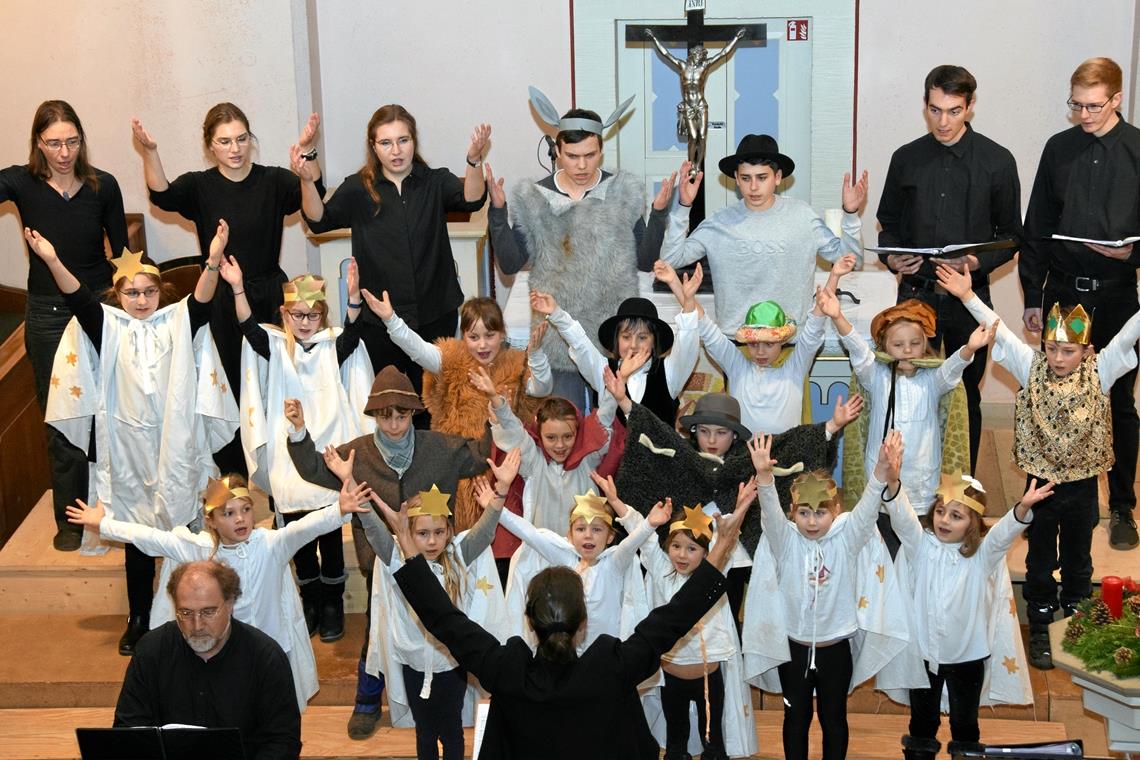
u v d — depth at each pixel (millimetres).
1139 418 5406
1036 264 5355
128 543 4566
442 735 4496
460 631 3434
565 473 4742
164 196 5422
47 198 5449
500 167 7066
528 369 5027
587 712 3258
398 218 5312
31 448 6379
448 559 4355
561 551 4406
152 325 5137
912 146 5332
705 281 5992
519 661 3320
